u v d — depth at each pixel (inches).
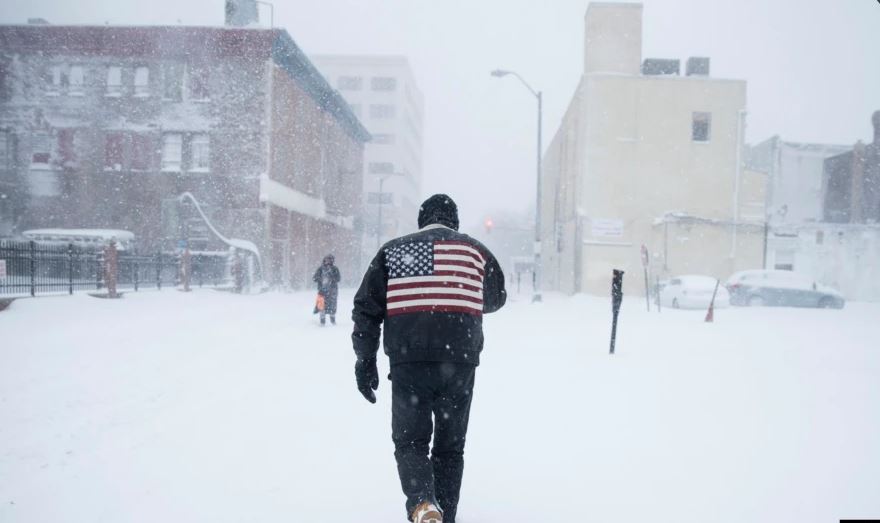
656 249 1317.7
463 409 127.3
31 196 1273.4
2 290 598.9
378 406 243.6
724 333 510.6
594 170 1332.4
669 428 205.3
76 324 505.0
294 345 432.5
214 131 1253.1
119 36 1251.2
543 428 205.8
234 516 134.7
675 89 1328.7
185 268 940.6
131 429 208.2
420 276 124.3
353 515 134.4
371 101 3398.1
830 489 148.3
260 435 200.7
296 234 1455.5
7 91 1270.9
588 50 1376.7
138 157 1263.5
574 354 381.1
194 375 308.8
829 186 1831.9
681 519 131.4
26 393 257.4
